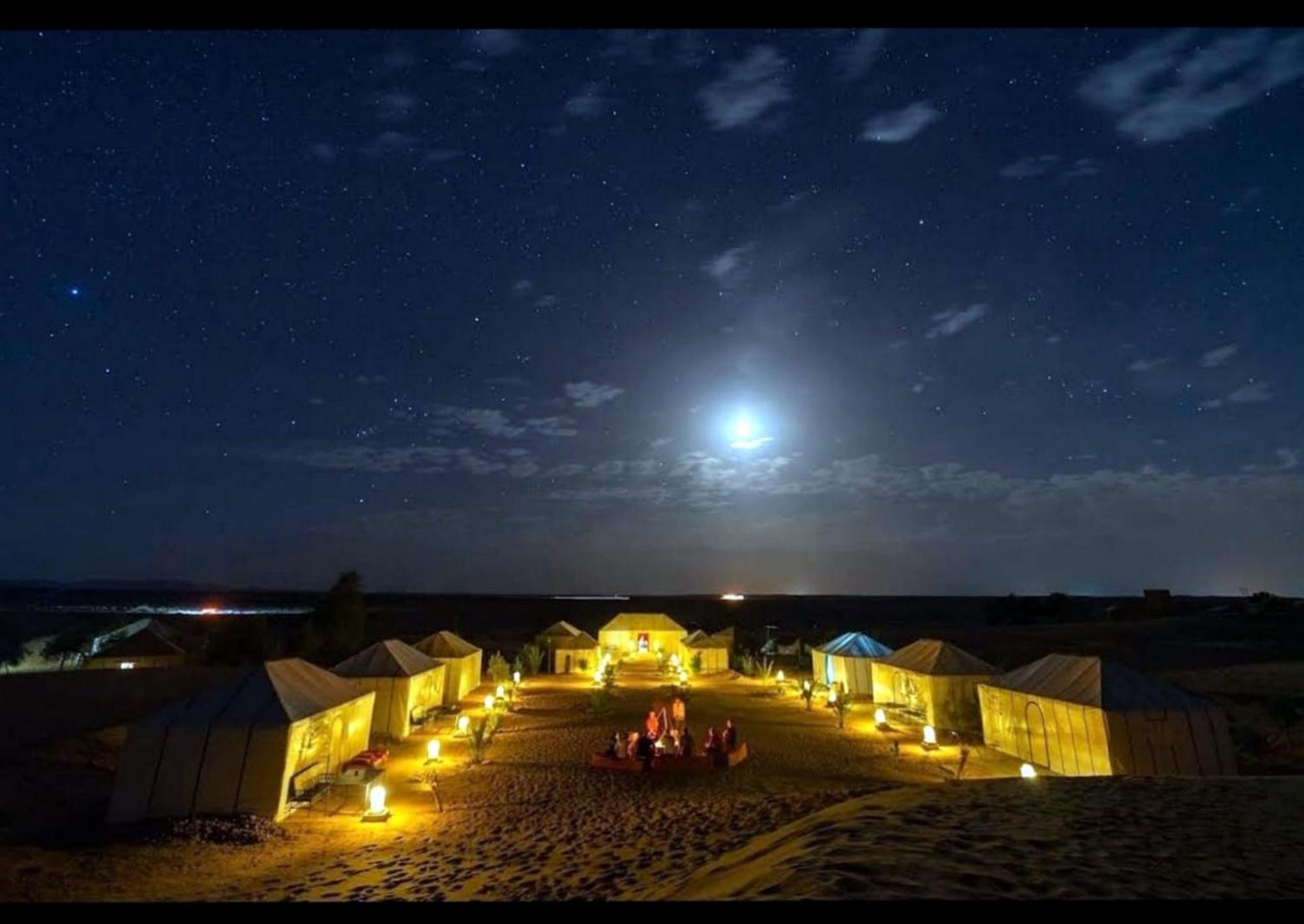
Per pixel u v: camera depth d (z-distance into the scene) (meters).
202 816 15.69
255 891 11.47
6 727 23.53
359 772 17.64
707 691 39.56
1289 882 6.50
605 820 15.11
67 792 18.30
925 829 8.35
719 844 11.38
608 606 149.25
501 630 83.19
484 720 24.28
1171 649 52.56
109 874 12.06
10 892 10.93
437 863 12.82
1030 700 22.05
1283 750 23.08
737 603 170.38
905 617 114.88
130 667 37.19
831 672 38.69
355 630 50.50
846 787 18.52
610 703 34.19
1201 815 8.92
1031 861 7.08
